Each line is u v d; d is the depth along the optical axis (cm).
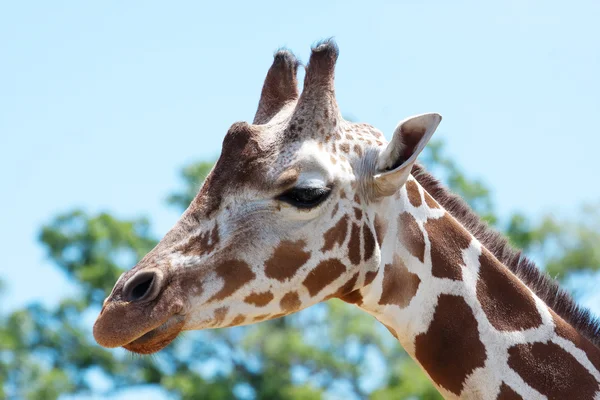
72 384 5850
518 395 1340
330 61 1371
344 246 1335
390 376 5003
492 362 1355
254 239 1309
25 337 5931
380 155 1364
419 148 1339
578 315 1427
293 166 1320
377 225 1370
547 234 5341
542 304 1400
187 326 1291
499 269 1405
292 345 5300
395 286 1383
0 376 5688
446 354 1371
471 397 1357
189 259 1295
